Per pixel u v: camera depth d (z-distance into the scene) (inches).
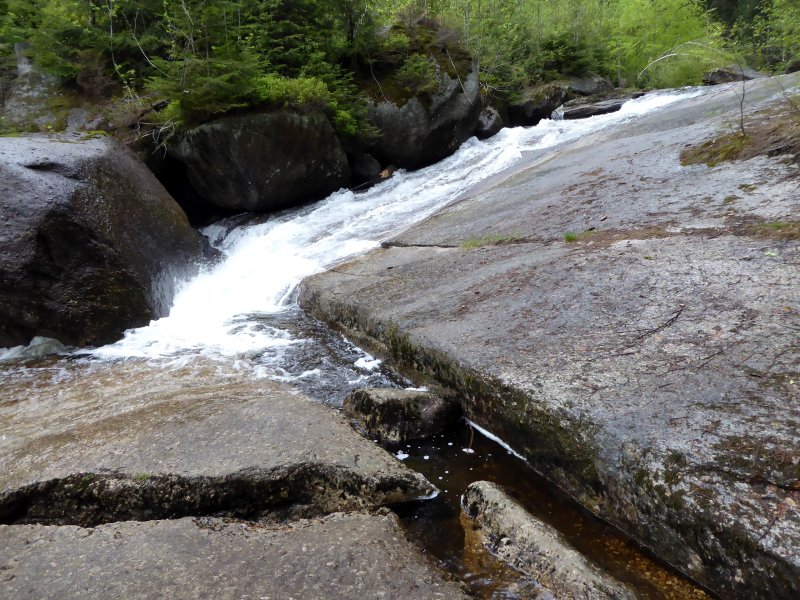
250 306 261.1
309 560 85.4
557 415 108.4
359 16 469.7
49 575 83.7
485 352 138.8
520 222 244.4
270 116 386.3
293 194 425.4
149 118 401.1
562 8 956.6
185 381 175.6
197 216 446.9
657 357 114.5
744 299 124.9
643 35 1000.2
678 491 84.5
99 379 182.4
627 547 91.4
